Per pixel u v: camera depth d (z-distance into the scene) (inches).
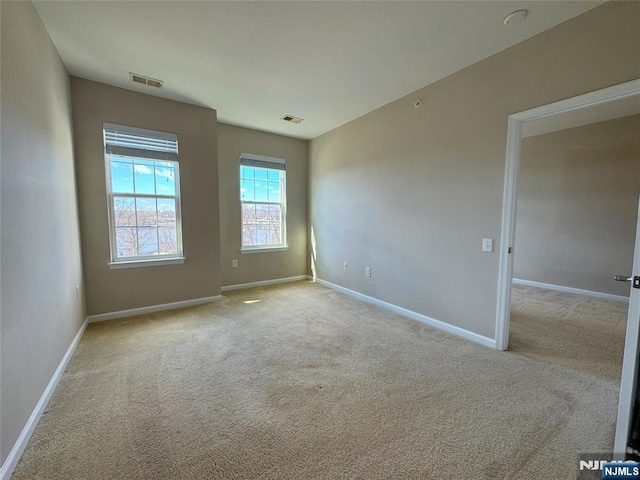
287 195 200.4
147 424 62.7
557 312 138.7
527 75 88.9
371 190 152.3
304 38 89.4
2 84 55.5
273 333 113.7
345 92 127.6
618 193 159.8
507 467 51.9
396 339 108.2
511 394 73.7
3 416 50.3
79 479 49.2
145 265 134.9
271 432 60.4
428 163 121.3
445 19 80.0
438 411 67.2
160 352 96.9
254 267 189.9
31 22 72.2
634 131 153.3
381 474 50.3
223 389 75.9
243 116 158.6
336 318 131.3
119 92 124.0
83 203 119.0
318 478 49.5
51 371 74.5
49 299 75.6
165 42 91.7
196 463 52.5
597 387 76.8
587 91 77.2
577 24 78.1
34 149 70.5
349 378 81.4
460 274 110.7
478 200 103.8
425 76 112.8
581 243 173.0
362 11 77.0
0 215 52.4
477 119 102.9
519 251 200.8
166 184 139.6
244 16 79.3
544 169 186.2
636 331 50.7
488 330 102.3
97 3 73.9
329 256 188.4
